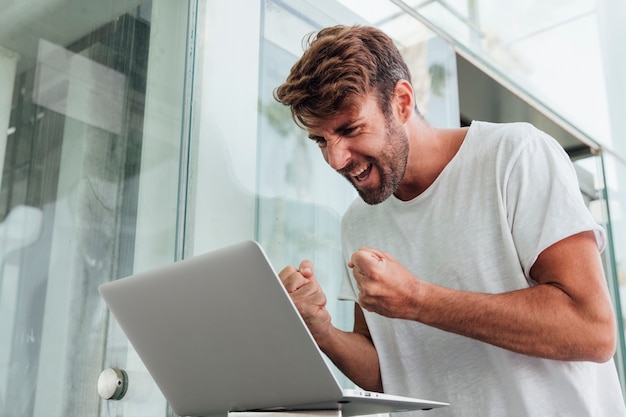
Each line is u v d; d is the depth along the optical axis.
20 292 1.30
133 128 1.50
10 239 1.30
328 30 1.19
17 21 1.40
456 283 1.18
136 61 1.54
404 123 1.19
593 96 2.77
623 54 2.70
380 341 1.27
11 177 1.33
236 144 1.68
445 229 1.21
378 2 2.14
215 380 0.88
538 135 1.16
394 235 1.30
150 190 1.49
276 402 0.83
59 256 1.36
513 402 1.09
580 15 2.71
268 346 0.80
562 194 1.07
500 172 1.15
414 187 1.27
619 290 2.72
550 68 2.72
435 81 2.24
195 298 0.84
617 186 2.81
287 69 1.85
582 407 1.05
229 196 1.63
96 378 1.36
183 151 1.54
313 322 1.15
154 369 0.96
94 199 1.42
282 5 1.88
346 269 1.38
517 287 1.09
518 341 1.01
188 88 1.57
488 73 2.54
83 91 1.45
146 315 0.91
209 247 1.56
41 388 1.29
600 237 1.07
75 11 1.48
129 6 1.55
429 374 1.20
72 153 1.41
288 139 1.80
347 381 1.76
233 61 1.72
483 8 2.51
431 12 2.29
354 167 1.16
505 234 1.12
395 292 1.01
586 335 0.99
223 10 1.72
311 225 1.79
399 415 1.26
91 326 1.37
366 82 1.11
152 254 1.46
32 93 1.38
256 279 0.77
